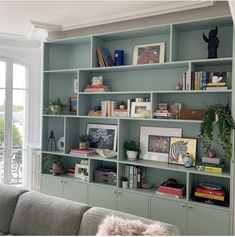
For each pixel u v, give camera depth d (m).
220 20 2.78
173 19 3.27
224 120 2.61
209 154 2.90
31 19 3.63
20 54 4.61
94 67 3.50
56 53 3.99
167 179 3.28
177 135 3.23
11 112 4.56
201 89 2.85
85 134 3.88
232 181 2.63
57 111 3.81
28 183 4.70
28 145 4.65
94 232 1.94
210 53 2.85
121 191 3.22
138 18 3.46
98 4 3.11
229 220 2.63
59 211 2.18
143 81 3.45
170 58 2.98
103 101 3.53
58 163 3.84
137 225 1.72
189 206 2.81
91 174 3.52
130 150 3.37
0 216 2.43
